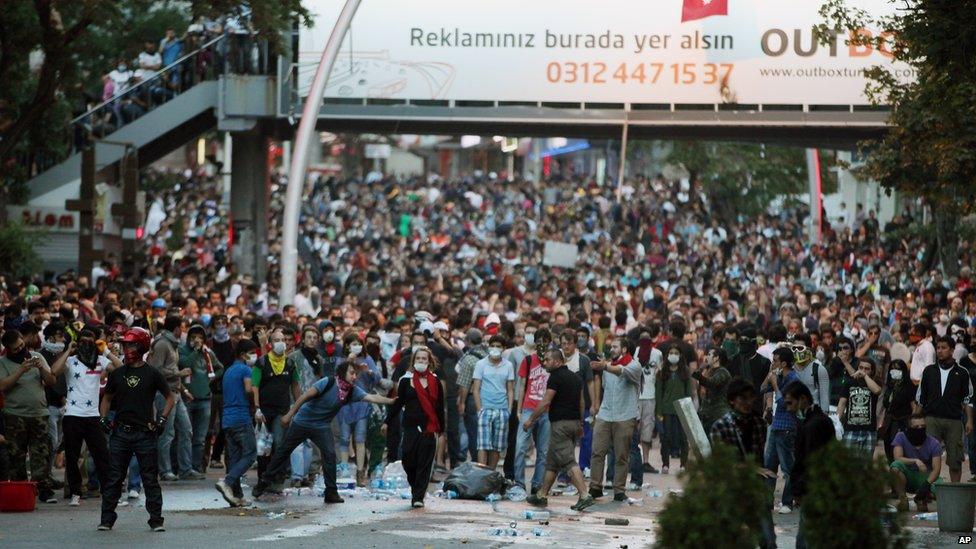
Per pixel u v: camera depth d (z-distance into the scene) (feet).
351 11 266.16
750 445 120.47
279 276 331.16
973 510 146.82
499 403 181.57
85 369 151.84
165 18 446.60
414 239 502.79
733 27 333.83
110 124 332.39
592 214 530.27
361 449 185.37
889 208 548.31
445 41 334.24
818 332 220.23
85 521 145.89
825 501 90.17
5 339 158.10
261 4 268.00
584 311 227.81
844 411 176.14
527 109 335.47
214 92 332.19
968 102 191.21
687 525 87.45
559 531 143.33
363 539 135.13
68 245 323.16
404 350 189.37
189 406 187.01
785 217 537.65
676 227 483.92
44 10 268.82
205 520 148.05
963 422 181.57
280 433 170.91
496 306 278.67
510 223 553.64
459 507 162.71
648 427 200.34
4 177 318.86
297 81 329.52
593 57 334.85
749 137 351.05
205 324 213.46
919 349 216.54
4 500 152.76
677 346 198.90
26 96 314.96
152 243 431.43
